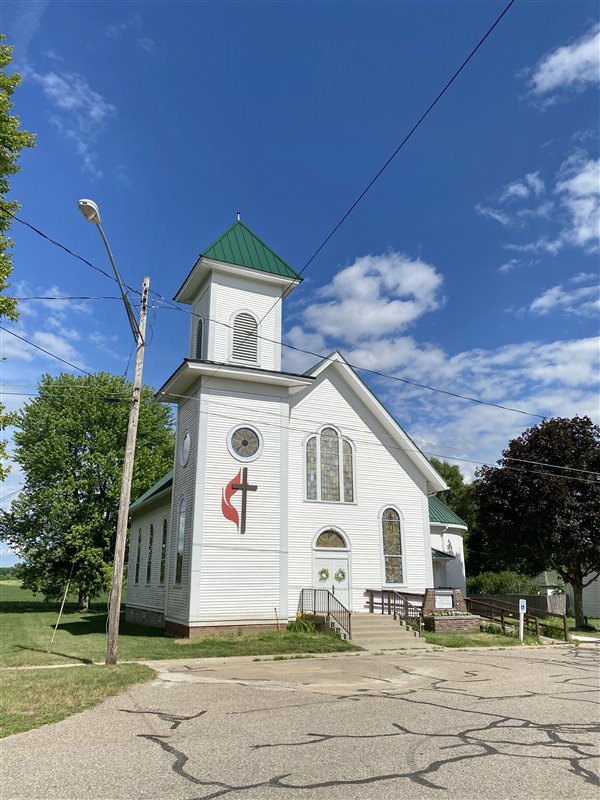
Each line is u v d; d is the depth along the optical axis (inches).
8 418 639.8
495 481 1120.8
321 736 295.4
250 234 950.4
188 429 867.4
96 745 275.0
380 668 553.3
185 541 817.5
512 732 310.2
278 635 755.4
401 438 995.3
